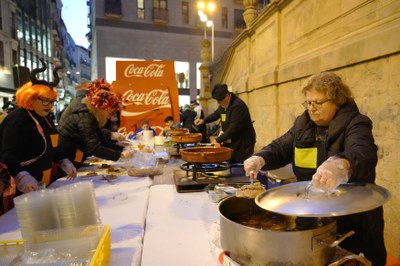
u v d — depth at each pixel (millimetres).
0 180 1173
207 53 11016
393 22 2129
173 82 4117
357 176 870
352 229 1073
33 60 22422
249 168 1220
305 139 1198
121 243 938
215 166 1632
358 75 2488
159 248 904
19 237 1015
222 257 779
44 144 1544
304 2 3617
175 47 19250
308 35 3559
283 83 4172
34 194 845
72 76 42062
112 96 1920
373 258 1078
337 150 1079
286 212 621
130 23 18219
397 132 2062
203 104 10930
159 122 4129
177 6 19047
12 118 1460
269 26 4727
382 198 669
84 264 679
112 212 1229
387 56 2141
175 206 1290
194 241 950
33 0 22469
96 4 17609
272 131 4531
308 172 1197
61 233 798
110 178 1828
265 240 652
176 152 2549
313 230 651
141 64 4035
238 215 937
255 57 5535
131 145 3115
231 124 2887
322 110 1094
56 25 30172
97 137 1958
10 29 17172
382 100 2203
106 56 17938
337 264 682
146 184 1694
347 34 2760
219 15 20031
